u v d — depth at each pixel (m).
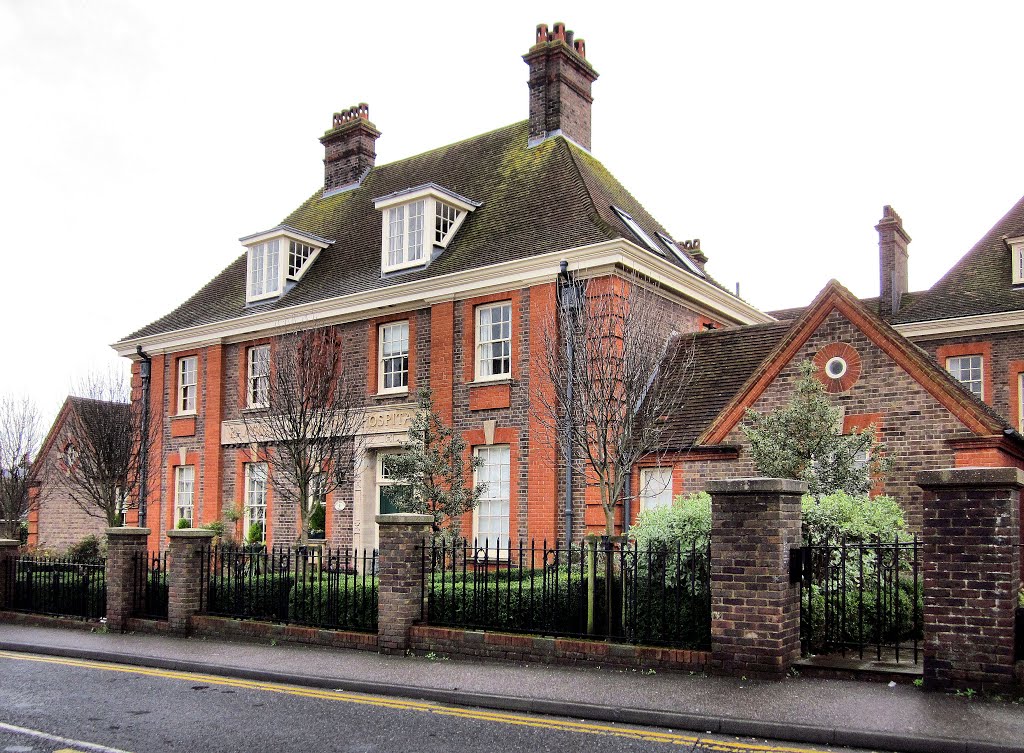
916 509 14.57
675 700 8.59
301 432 19.55
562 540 19.17
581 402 14.70
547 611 11.37
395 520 11.93
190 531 14.23
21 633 15.01
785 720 7.80
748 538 9.45
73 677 11.17
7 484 33.22
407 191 23.03
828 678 9.19
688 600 10.53
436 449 18.61
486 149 26.06
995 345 24.03
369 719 8.62
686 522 11.20
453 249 22.91
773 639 9.22
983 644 8.32
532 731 8.09
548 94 24.64
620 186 25.64
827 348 15.66
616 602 11.58
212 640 13.59
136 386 29.02
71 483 30.16
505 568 19.95
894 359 15.01
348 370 22.61
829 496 11.93
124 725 8.47
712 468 16.33
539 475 19.52
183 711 9.05
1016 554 8.31
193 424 26.98
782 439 13.81
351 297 23.28
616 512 18.28
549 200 22.22
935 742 7.15
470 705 9.20
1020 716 7.68
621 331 15.87
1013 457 14.79
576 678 9.76
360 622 12.66
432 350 21.95
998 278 25.02
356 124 29.27
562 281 19.31
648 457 17.42
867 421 15.12
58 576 16.47
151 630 14.48
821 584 10.71
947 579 8.52
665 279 20.52
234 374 26.31
